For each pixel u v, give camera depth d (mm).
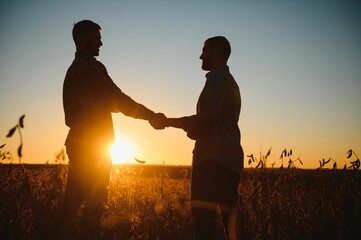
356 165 4211
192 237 4785
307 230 3928
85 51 4430
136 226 4852
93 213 3703
